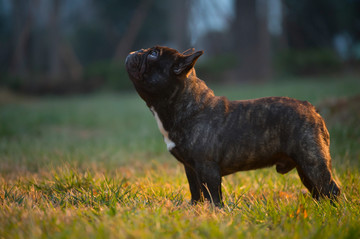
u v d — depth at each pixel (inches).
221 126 201.6
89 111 981.8
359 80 1282.0
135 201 205.3
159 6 2440.9
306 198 223.6
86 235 149.6
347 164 299.4
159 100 202.2
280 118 202.5
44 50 2452.0
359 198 222.5
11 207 197.6
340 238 156.0
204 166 201.6
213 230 155.0
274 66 1764.3
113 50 2645.2
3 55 2536.9
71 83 1723.7
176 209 198.4
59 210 191.2
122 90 1705.2
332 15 2082.9
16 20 2102.6
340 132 415.2
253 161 206.7
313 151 198.1
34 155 425.7
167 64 196.9
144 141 526.6
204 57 1784.0
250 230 162.4
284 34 2023.9
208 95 208.4
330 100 555.2
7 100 1409.9
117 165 388.2
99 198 213.8
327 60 1685.5
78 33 2677.2
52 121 807.1
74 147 491.5
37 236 151.6
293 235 157.8
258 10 1792.6
